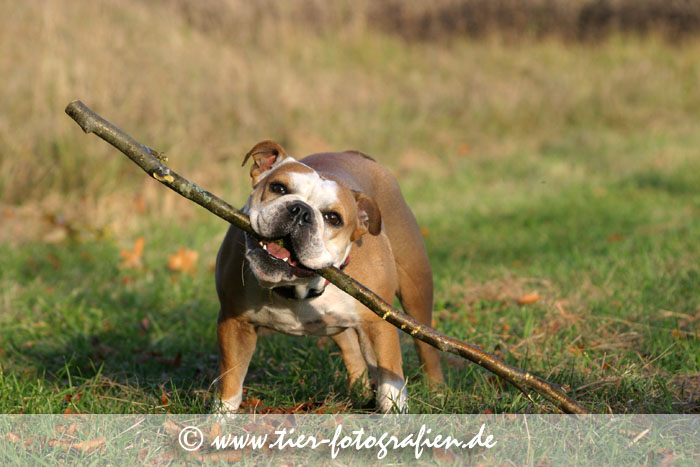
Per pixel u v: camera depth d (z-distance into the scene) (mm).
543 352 5984
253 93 15695
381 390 4789
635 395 5059
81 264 9219
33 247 9602
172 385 5309
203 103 14445
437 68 21094
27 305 7621
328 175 4617
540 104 19125
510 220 11953
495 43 22797
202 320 7164
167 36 16859
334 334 4957
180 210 11602
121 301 7871
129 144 3908
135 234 10430
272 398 5176
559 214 12094
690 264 8266
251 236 4219
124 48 15055
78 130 11703
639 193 13352
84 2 16516
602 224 11234
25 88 12289
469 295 7750
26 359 6273
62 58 13352
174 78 14805
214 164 13133
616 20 24109
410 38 23344
